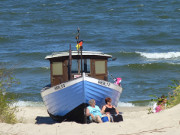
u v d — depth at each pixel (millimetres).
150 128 26078
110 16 184500
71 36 145625
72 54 41188
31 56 115938
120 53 119500
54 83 42844
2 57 114188
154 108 38406
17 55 116375
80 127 28094
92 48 126938
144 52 122688
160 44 135500
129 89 78062
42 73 97250
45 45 131750
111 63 107438
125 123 28219
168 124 26328
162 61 111562
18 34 149500
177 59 115062
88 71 41844
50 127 28734
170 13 189750
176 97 36219
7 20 179875
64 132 27078
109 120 34094
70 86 37750
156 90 76562
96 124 28688
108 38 140500
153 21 172375
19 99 69062
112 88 39719
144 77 91562
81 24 168375
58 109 40625
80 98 38000
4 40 139500
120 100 68875
